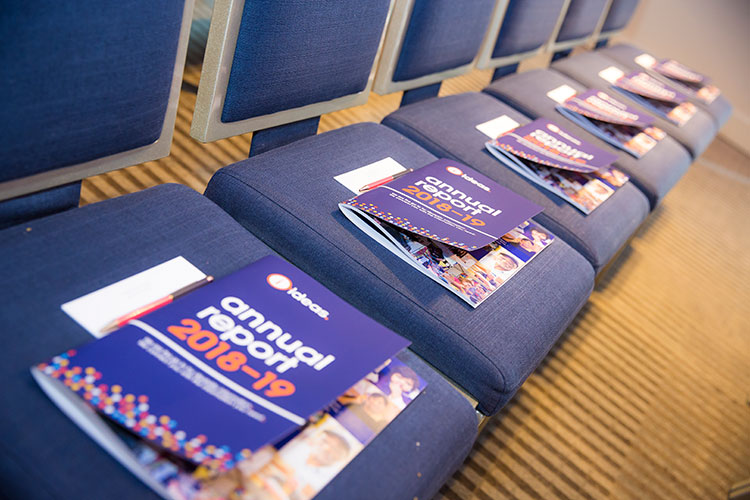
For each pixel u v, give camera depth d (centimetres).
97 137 81
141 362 61
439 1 138
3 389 56
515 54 199
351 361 70
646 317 197
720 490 144
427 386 75
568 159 144
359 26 117
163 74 85
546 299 104
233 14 92
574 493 129
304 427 63
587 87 220
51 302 65
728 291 232
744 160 403
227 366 64
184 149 166
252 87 102
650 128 197
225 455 55
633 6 289
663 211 276
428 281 95
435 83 170
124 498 52
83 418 55
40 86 69
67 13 68
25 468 52
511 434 137
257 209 97
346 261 93
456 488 119
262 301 74
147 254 75
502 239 111
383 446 66
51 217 75
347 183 108
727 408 173
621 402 159
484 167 138
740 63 417
